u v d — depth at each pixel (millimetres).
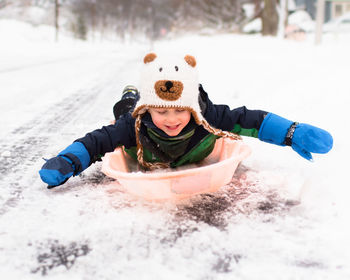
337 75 6059
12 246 1472
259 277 1256
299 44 16688
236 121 2119
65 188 2043
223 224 1620
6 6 54688
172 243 1473
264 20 22281
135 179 1660
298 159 2404
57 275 1293
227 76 7152
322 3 14617
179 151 2047
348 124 3107
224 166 1753
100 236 1531
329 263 1323
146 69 1849
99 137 2041
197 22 48250
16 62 12672
